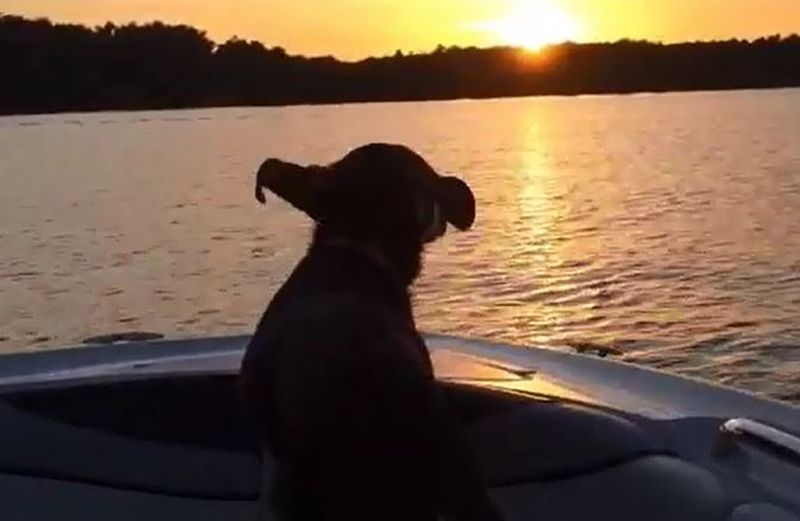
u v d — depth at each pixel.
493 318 18.38
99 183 48.94
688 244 26.28
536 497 3.77
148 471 3.99
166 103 101.00
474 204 2.76
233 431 4.13
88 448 4.04
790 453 3.75
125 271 24.16
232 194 42.22
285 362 2.50
